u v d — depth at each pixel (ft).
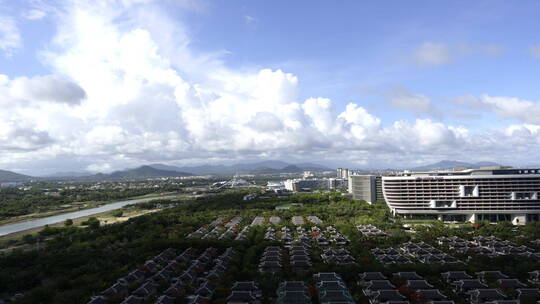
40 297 407.64
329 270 490.49
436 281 450.71
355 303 396.16
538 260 538.47
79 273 502.38
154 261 551.59
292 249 614.34
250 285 442.91
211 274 488.02
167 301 399.24
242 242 648.79
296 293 409.69
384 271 479.41
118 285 442.91
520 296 405.39
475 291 414.62
